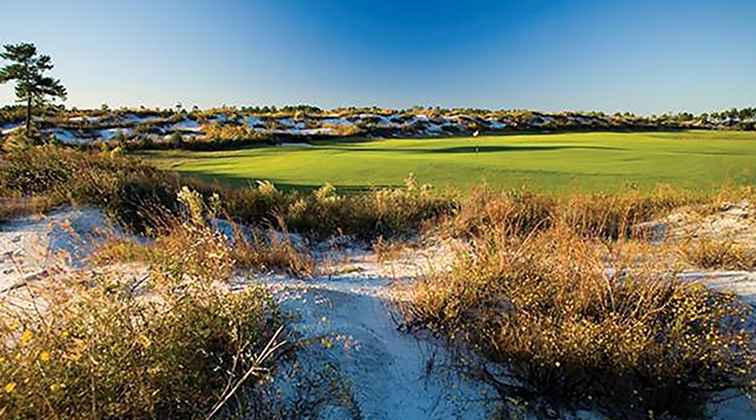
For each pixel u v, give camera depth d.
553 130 47.56
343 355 2.95
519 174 15.23
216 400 2.28
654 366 2.91
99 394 2.06
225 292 3.42
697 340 3.05
